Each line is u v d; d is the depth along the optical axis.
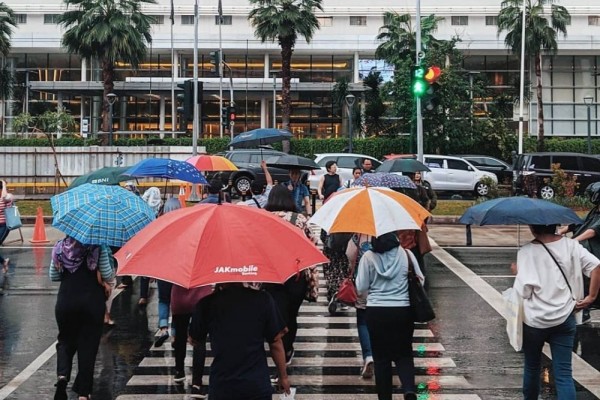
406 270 5.71
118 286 11.83
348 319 9.58
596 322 9.40
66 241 6.02
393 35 47.88
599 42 53.16
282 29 40.66
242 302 4.16
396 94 40.03
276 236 4.04
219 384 4.07
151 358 7.75
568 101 55.06
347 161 27.55
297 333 8.81
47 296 11.09
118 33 40.53
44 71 57.53
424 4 56.19
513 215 5.30
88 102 56.75
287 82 42.31
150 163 9.39
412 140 38.59
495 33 55.66
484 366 7.45
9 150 32.38
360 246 6.93
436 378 7.03
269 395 4.09
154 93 52.12
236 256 3.80
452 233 19.42
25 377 7.05
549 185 26.56
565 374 5.30
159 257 3.86
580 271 5.36
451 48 40.81
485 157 32.72
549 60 55.12
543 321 5.28
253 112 56.12
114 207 5.59
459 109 39.59
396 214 5.63
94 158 32.75
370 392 6.62
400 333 5.69
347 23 56.41
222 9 54.59
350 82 53.62
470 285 12.03
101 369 7.34
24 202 25.50
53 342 8.41
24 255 15.39
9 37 50.19
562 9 48.72
